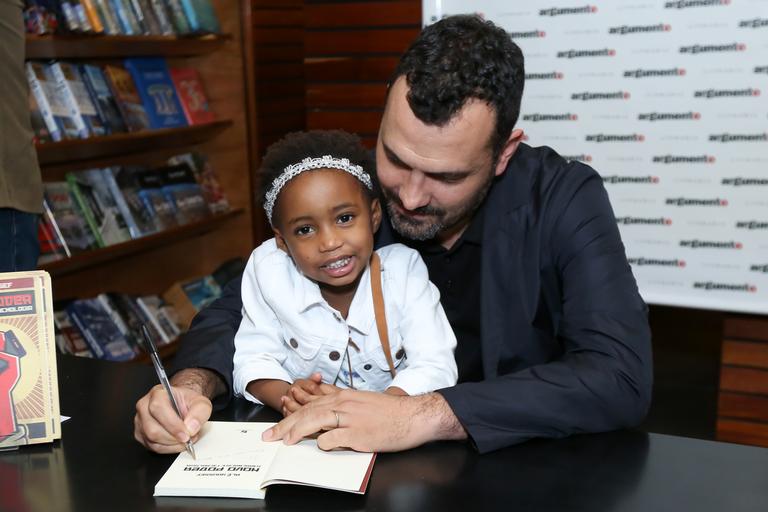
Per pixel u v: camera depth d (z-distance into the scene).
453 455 1.02
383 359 1.28
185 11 3.38
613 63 2.61
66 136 2.74
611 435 1.10
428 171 1.16
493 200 1.39
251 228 3.98
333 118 3.60
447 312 1.52
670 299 2.69
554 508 0.88
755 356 2.74
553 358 1.41
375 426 1.02
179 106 3.54
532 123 2.76
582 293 1.25
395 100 1.16
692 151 2.57
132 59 3.37
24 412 1.06
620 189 2.69
